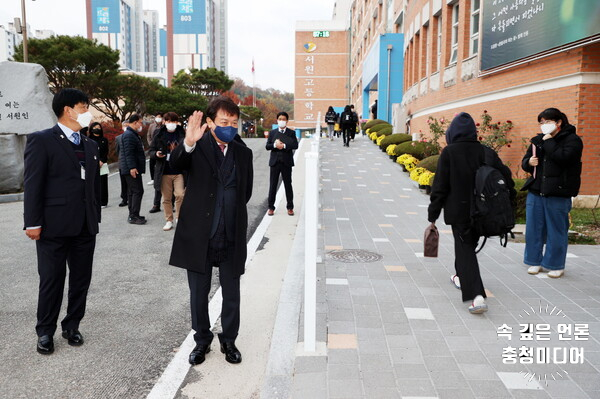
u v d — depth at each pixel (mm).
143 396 3254
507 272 5707
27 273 5953
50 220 3738
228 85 59469
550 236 5422
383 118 28641
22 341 4070
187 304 4969
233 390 3295
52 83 24750
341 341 3861
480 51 12648
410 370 3402
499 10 11430
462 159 4410
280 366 3512
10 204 11523
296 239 7312
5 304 4918
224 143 3545
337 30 53031
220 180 3541
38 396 3225
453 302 4719
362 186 12477
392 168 15367
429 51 18891
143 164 8797
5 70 12711
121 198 11742
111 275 5883
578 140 5133
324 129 36094
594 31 7859
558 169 5223
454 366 3461
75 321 4051
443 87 16500
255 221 8727
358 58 46438
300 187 12109
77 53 22594
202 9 161625
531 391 3133
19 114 12719
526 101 10430
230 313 3637
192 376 3471
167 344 4055
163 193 8172
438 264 6027
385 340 3885
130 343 4062
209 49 166000
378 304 4668
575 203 8812
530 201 5559
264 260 6305
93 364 3688
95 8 190250
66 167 3789
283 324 4230
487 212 4195
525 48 10117
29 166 3666
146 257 6672
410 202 10562
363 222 8602
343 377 3303
